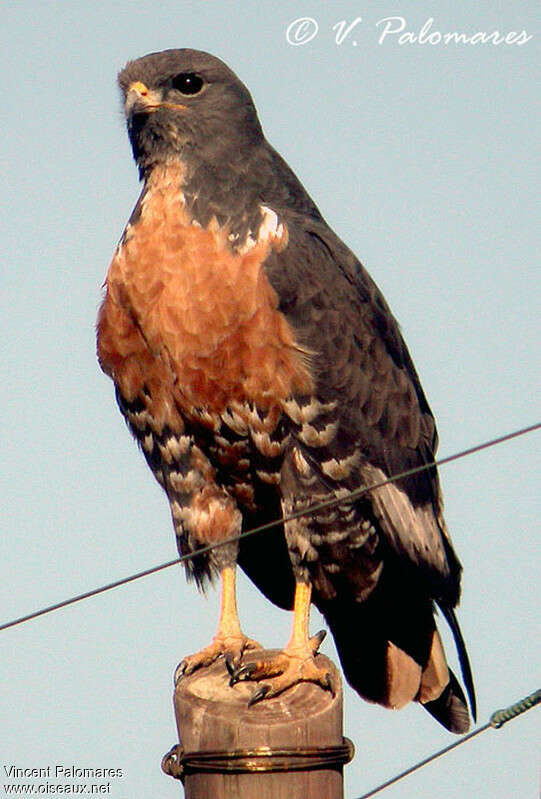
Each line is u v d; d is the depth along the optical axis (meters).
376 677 12.66
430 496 13.15
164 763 9.31
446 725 12.85
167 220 11.84
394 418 12.73
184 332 11.73
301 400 12.01
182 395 11.99
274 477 12.37
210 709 9.16
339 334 12.22
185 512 12.62
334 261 12.44
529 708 8.63
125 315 11.95
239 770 8.91
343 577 12.49
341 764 9.12
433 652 12.68
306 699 9.34
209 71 12.35
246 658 10.63
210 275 11.67
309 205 12.74
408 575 12.74
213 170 12.11
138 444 12.68
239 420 12.02
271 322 11.76
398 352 13.19
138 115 12.27
